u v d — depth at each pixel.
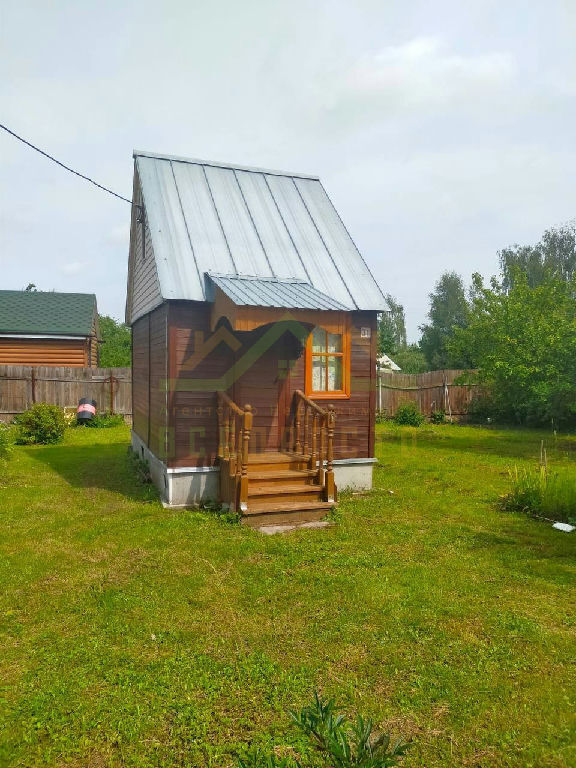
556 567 5.46
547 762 2.79
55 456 12.11
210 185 9.57
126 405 18.73
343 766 2.21
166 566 5.38
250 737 2.94
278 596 4.72
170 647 3.87
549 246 48.03
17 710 3.14
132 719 3.07
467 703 3.26
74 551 5.79
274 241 9.06
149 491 8.44
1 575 5.11
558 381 15.28
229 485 7.27
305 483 7.54
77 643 3.90
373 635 4.06
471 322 19.19
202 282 7.85
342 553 5.82
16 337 20.03
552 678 3.53
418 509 7.72
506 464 11.52
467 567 5.45
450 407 20.14
